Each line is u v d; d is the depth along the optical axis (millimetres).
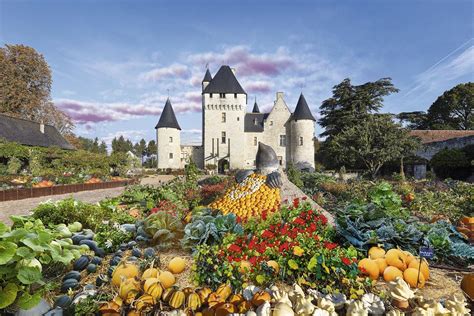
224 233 4602
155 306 2959
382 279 3658
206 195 11172
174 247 4957
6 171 22125
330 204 10945
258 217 5430
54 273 3824
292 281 3396
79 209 5996
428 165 30312
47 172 22828
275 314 2482
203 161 48812
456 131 35625
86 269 4234
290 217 4805
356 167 34500
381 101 37500
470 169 26859
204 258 3541
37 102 40281
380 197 6258
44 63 40906
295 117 47688
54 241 3891
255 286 3234
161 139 50000
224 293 3045
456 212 8188
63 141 40750
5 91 37469
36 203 13719
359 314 2512
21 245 2979
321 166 44344
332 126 39656
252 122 50969
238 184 7777
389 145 26094
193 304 2875
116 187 23125
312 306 2520
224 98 47844
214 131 47750
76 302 3029
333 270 3160
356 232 4293
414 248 4410
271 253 3723
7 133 31562
